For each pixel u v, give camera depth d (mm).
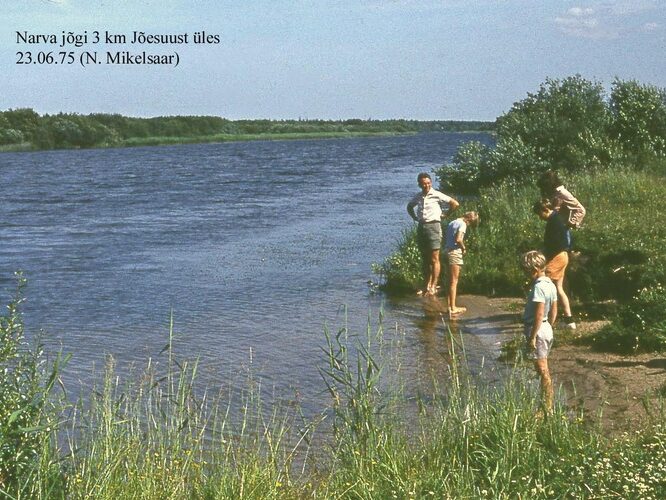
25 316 15164
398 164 69938
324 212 32469
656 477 6070
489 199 22078
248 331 13594
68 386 10469
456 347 12070
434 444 7270
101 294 17109
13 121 122938
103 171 64688
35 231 27891
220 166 71250
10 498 5934
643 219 17453
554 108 33719
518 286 15703
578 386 9758
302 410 9523
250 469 6809
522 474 6578
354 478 6750
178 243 24625
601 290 13758
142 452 7129
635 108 32094
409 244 18922
